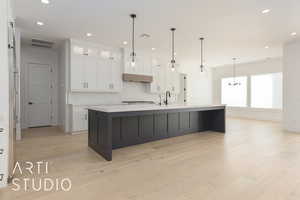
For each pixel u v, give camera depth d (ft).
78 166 8.85
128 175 7.84
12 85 8.13
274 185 6.90
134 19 11.62
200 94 30.78
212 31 13.75
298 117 16.55
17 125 13.79
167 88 23.27
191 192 6.44
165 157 10.12
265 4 9.61
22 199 6.03
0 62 6.85
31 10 10.35
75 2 9.45
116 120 11.69
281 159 9.68
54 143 13.07
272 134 15.98
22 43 17.48
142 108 10.93
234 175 7.77
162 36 14.99
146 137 13.24
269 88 25.11
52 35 14.94
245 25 12.53
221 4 9.61
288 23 12.17
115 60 18.67
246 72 27.30
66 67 16.52
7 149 6.98
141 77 20.25
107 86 18.11
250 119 26.18
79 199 6.04
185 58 23.72
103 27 13.05
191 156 10.25
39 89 19.48
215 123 17.30
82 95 17.46
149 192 6.46
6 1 7.02
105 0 9.27
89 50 16.84
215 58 23.54
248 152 10.89
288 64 16.94
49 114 20.15
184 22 12.05
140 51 20.18
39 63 19.38
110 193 6.40
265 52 20.18
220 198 6.05
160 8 10.11
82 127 16.69
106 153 9.75
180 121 15.52
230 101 29.68
